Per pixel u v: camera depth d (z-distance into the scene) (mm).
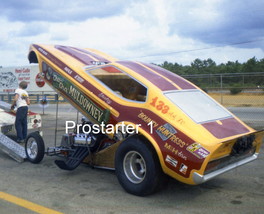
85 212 3984
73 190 4801
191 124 4227
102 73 5406
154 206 4168
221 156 4090
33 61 7723
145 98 4773
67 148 6137
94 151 5703
